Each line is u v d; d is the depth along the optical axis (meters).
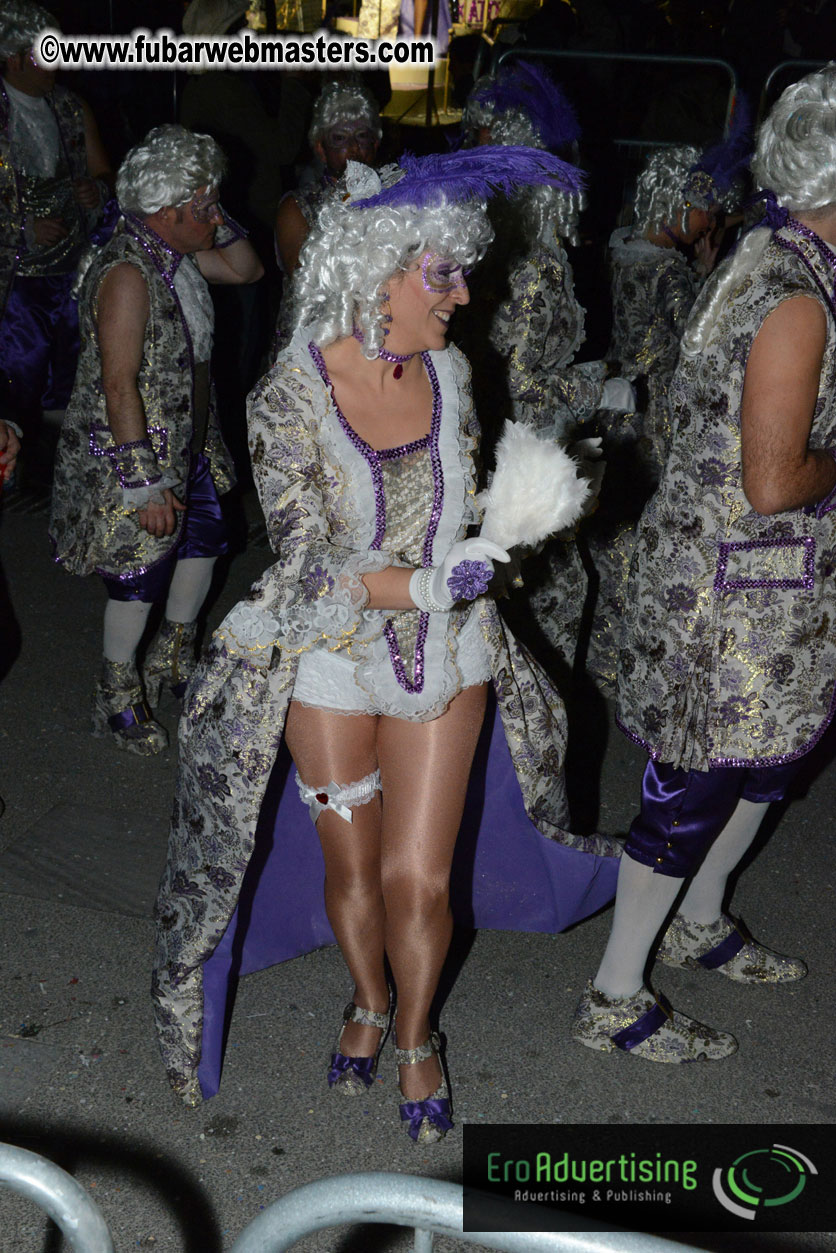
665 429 3.91
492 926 2.82
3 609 4.66
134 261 3.28
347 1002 2.79
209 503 3.80
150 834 3.40
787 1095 2.57
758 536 2.22
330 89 4.09
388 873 2.30
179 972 2.37
